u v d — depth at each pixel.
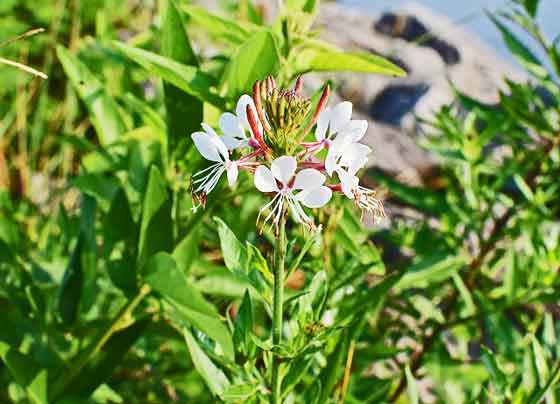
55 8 0.52
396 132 0.58
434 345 0.28
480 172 0.31
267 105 0.14
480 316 0.26
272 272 0.15
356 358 0.22
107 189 0.22
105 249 0.21
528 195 0.28
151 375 0.26
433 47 0.74
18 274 0.23
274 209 0.13
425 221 0.31
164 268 0.17
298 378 0.16
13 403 0.23
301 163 0.14
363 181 0.40
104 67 0.28
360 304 0.17
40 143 0.46
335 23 0.78
